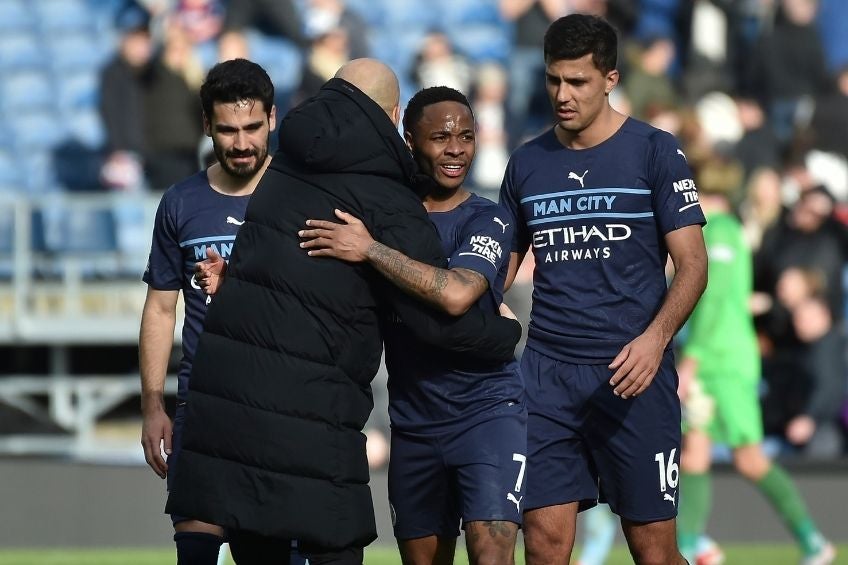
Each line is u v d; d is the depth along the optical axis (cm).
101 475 3509
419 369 1870
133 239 4434
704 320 2961
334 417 1725
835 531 3691
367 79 1781
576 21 1947
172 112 4634
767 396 3953
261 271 1734
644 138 1983
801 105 5228
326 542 1709
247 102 1955
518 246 2078
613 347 1984
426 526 1925
